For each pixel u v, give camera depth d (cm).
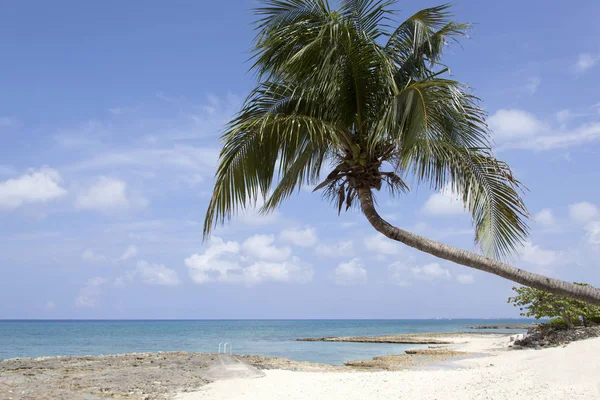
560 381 1057
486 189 689
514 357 1936
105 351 3669
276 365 1944
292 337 6184
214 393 1177
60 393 1164
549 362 1361
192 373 1542
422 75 745
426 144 593
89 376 1475
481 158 694
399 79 741
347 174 705
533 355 1778
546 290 577
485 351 2595
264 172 719
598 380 1016
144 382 1353
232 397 1123
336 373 1573
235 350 3591
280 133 705
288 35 702
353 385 1254
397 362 2116
